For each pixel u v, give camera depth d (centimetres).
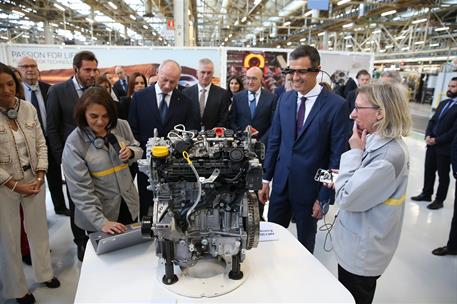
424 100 1154
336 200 123
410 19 821
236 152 89
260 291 95
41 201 183
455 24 827
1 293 190
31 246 184
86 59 219
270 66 538
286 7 768
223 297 92
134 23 964
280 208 193
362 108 114
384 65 1315
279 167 190
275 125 196
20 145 168
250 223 93
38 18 812
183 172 91
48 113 226
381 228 116
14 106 167
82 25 1045
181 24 586
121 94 413
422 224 305
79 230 226
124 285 97
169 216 92
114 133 164
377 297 199
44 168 180
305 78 164
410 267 233
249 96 293
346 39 1216
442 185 336
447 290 207
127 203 164
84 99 141
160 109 223
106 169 152
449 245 248
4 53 479
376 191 109
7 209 163
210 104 289
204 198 95
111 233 118
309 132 172
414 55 1017
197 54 519
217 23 1052
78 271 219
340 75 555
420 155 591
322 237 273
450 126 323
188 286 95
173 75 211
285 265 109
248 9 824
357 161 118
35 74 279
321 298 93
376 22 845
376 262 119
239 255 98
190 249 95
